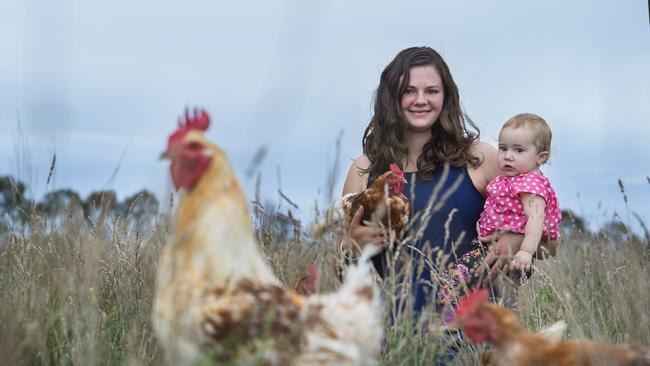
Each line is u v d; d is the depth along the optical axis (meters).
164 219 6.49
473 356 5.16
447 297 5.20
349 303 3.87
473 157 6.34
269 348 3.64
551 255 6.43
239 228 3.88
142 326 5.55
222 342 3.65
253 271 3.91
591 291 6.72
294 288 5.53
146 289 5.98
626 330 5.57
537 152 6.20
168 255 3.91
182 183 3.83
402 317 4.85
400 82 6.29
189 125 4.05
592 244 8.03
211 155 3.87
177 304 3.74
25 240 6.21
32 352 4.78
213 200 3.83
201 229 3.81
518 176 6.14
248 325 3.65
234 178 3.92
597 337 5.20
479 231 6.21
